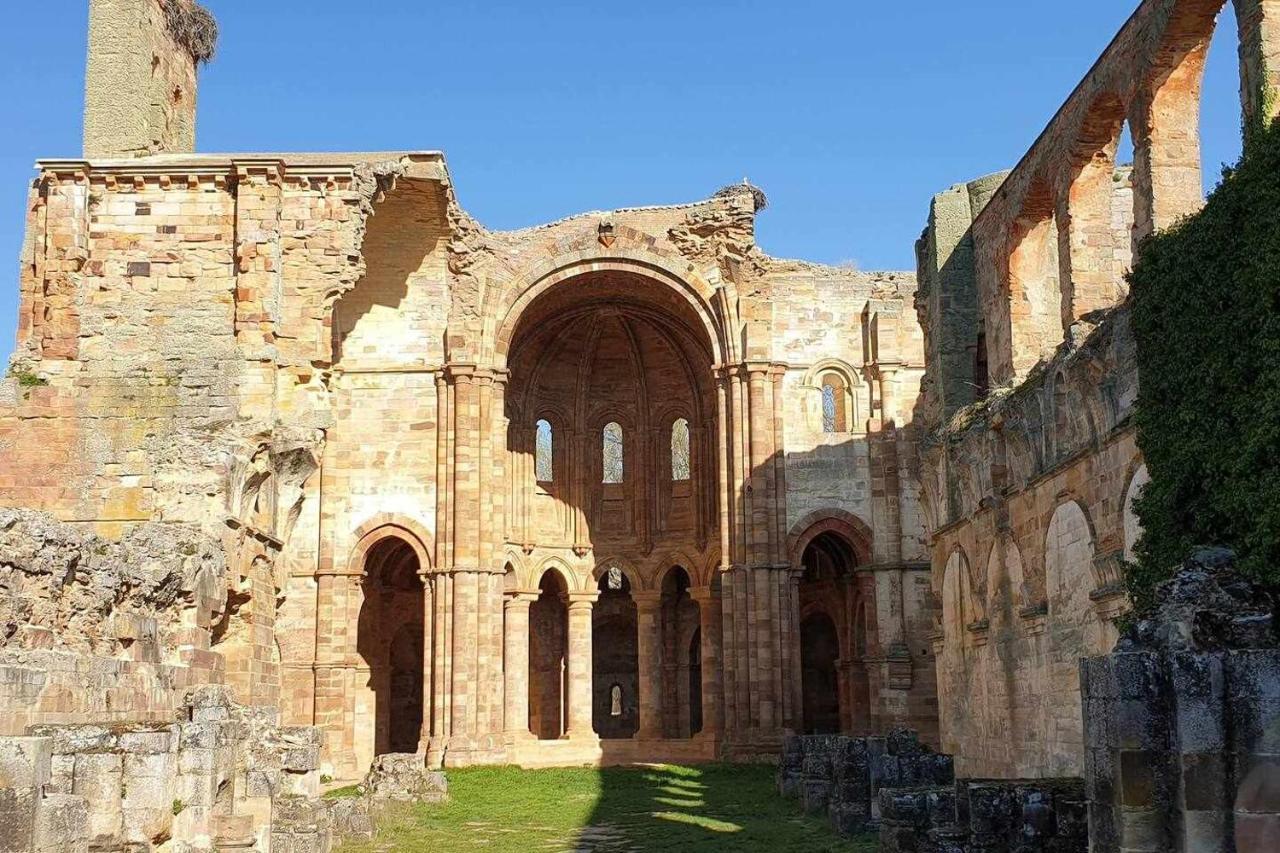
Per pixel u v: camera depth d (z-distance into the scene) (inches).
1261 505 696.4
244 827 761.0
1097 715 513.3
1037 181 1248.8
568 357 2256.4
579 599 2187.5
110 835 613.3
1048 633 1087.0
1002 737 1220.5
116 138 1525.6
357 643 1947.6
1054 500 1071.0
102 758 620.7
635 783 1625.2
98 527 1216.8
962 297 1465.3
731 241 2026.3
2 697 645.9
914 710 1935.3
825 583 2279.8
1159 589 578.6
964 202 1483.8
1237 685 485.4
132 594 932.0
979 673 1300.4
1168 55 971.3
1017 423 1154.0
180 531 1043.9
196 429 1216.2
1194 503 782.5
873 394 2028.8
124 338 1268.5
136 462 1235.2
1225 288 750.5
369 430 1962.4
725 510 1982.0
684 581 2343.8
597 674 2436.0
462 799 1455.5
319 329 1289.4
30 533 770.2
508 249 2022.6
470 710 1870.1
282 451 1249.4
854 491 2004.2
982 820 732.7
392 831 1166.3
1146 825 485.1
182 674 946.7
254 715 1002.1
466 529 1909.4
